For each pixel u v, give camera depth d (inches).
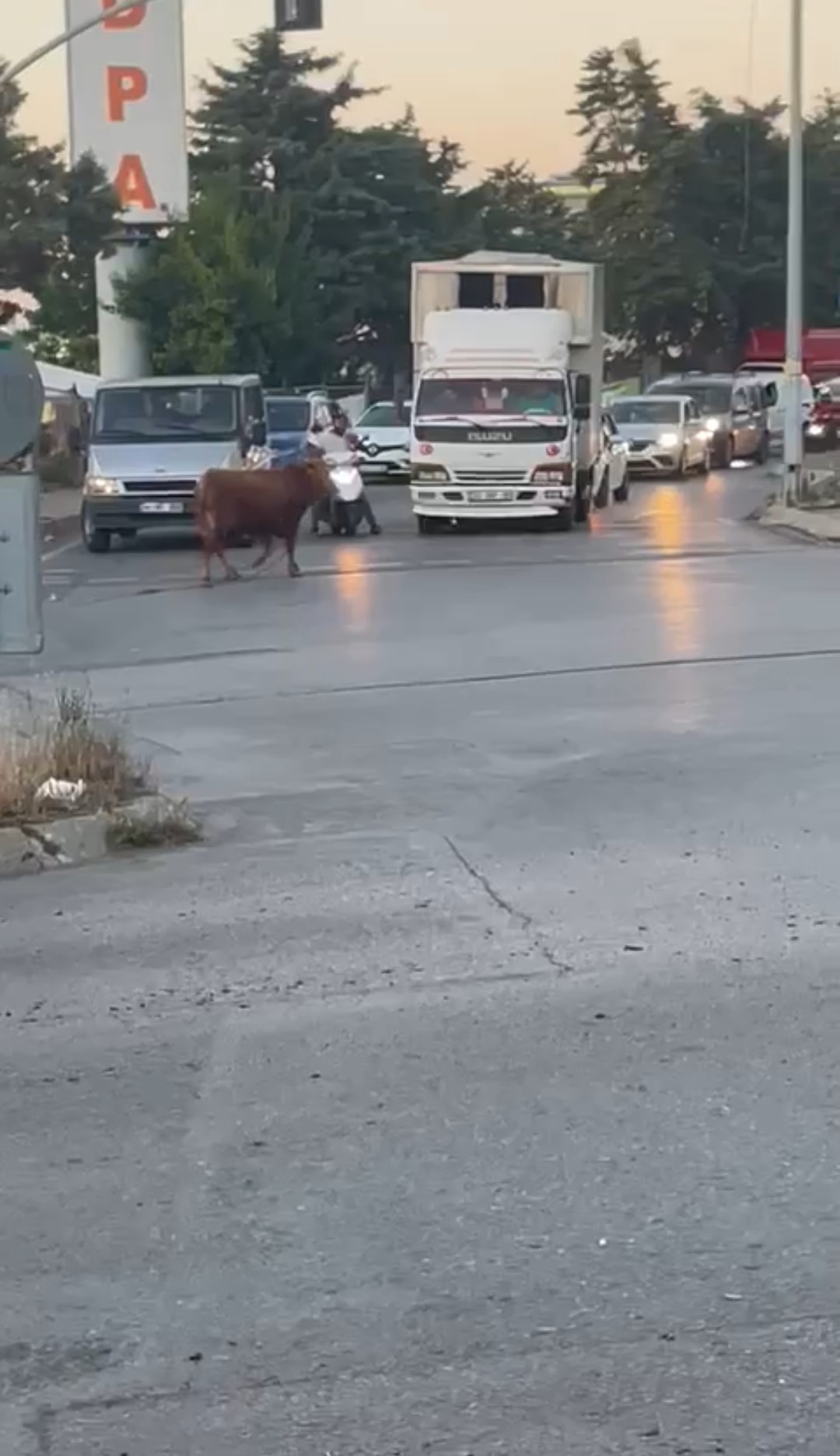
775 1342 167.6
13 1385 163.9
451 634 681.0
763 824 372.5
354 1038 252.1
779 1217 193.0
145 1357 168.4
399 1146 214.1
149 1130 222.2
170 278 2103.8
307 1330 172.4
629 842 361.4
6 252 1358.3
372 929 305.4
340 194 2711.6
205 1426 156.3
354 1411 157.9
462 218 2977.4
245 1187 204.5
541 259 1233.4
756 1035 248.1
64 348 2315.5
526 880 334.3
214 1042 252.8
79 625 747.4
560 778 425.4
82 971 289.0
